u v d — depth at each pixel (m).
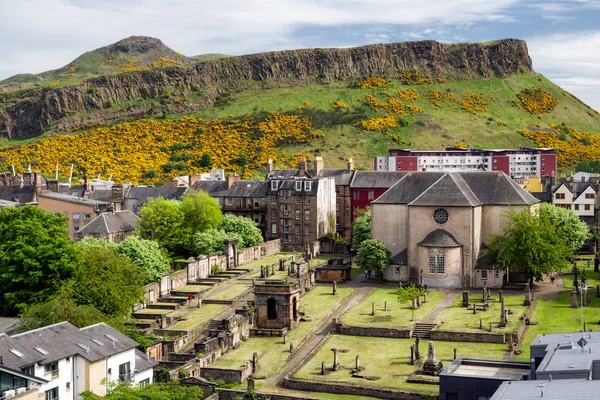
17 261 106.44
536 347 69.50
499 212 135.25
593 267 144.12
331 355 97.94
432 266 131.75
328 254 173.88
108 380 78.38
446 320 108.50
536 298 119.88
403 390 83.62
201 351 98.44
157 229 157.25
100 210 181.38
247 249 159.62
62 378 78.38
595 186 194.00
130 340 87.56
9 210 112.94
